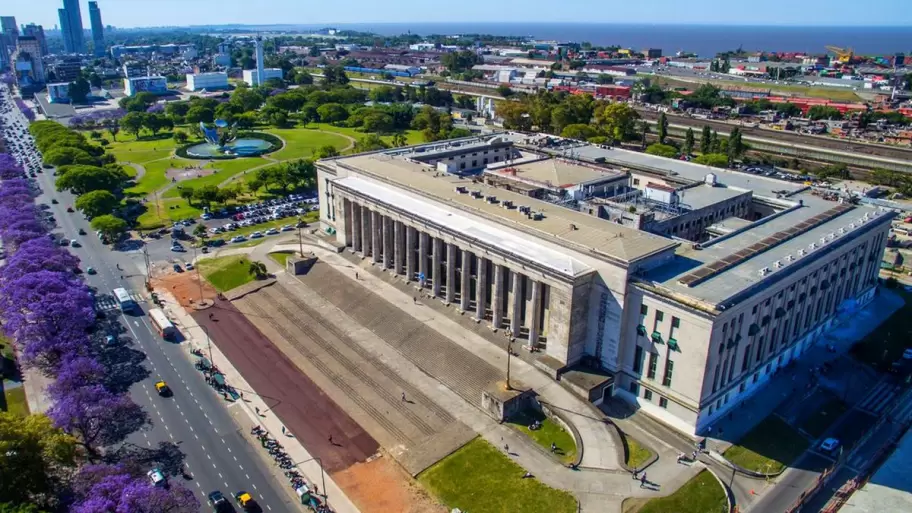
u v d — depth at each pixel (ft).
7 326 559.38
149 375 559.79
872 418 510.99
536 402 506.89
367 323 636.48
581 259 536.83
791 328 565.53
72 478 411.34
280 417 506.48
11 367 567.18
